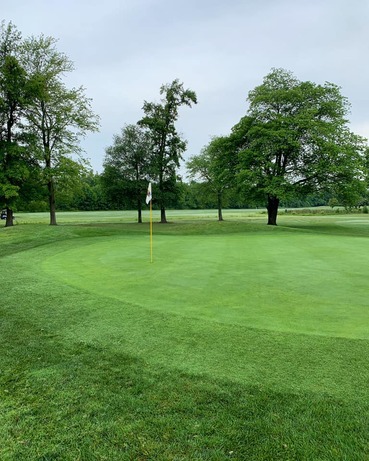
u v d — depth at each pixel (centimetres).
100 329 457
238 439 245
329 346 389
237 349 387
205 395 300
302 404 283
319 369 339
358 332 432
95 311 526
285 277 743
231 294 612
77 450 238
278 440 243
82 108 2542
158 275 776
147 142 3581
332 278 731
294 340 407
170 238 1673
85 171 2555
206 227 2439
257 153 2658
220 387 312
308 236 1748
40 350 397
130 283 700
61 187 2619
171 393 304
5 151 2205
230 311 519
